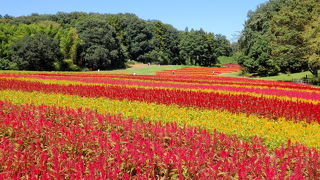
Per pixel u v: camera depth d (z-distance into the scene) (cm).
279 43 3891
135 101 1439
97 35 8112
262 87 2467
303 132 927
